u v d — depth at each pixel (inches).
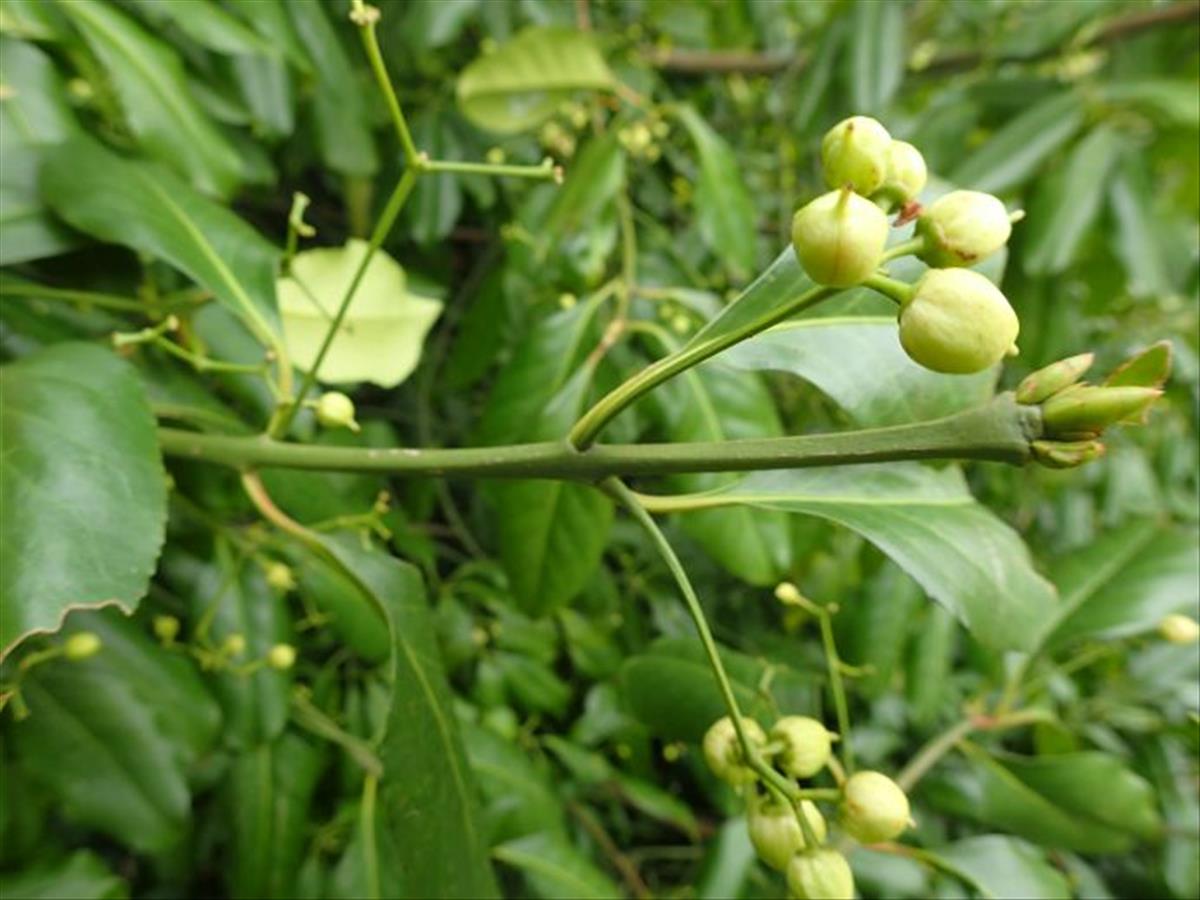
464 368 9.5
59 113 5.0
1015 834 7.1
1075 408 3.0
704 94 12.0
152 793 5.3
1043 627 4.6
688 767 10.2
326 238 10.3
